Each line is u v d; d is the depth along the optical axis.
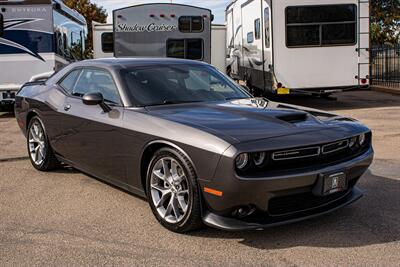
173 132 4.30
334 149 4.29
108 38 15.85
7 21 12.07
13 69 12.23
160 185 4.58
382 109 12.89
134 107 4.97
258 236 4.30
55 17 12.39
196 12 13.50
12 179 6.31
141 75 5.38
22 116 6.98
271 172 3.96
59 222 4.74
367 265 3.74
